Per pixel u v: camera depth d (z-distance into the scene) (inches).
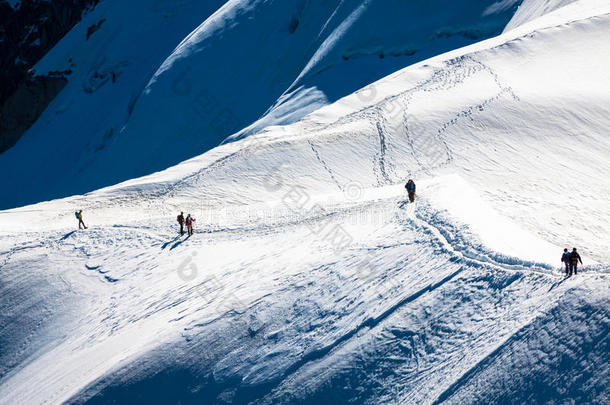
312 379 713.0
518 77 1961.1
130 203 1619.1
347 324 775.1
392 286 819.4
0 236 1407.5
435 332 716.0
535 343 631.2
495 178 1503.4
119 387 773.3
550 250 855.1
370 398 672.4
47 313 1101.7
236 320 840.3
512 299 709.9
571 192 1402.6
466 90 1929.1
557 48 2080.5
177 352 804.6
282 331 800.9
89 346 941.2
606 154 1573.6
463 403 616.4
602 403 544.4
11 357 1037.8
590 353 588.7
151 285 1067.3
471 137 1685.5
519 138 1659.7
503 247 826.8
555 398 573.6
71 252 1277.1
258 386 728.3
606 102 1772.9
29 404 840.9
